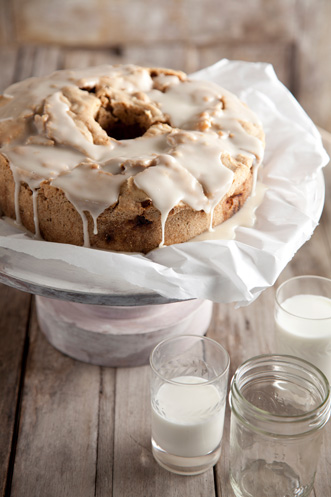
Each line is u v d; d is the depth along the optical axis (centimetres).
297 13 167
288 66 169
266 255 97
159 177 98
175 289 95
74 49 166
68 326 106
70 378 106
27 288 97
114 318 107
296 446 93
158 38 169
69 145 102
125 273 96
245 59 169
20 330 112
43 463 98
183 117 107
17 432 101
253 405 93
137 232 100
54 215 100
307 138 113
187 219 100
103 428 101
